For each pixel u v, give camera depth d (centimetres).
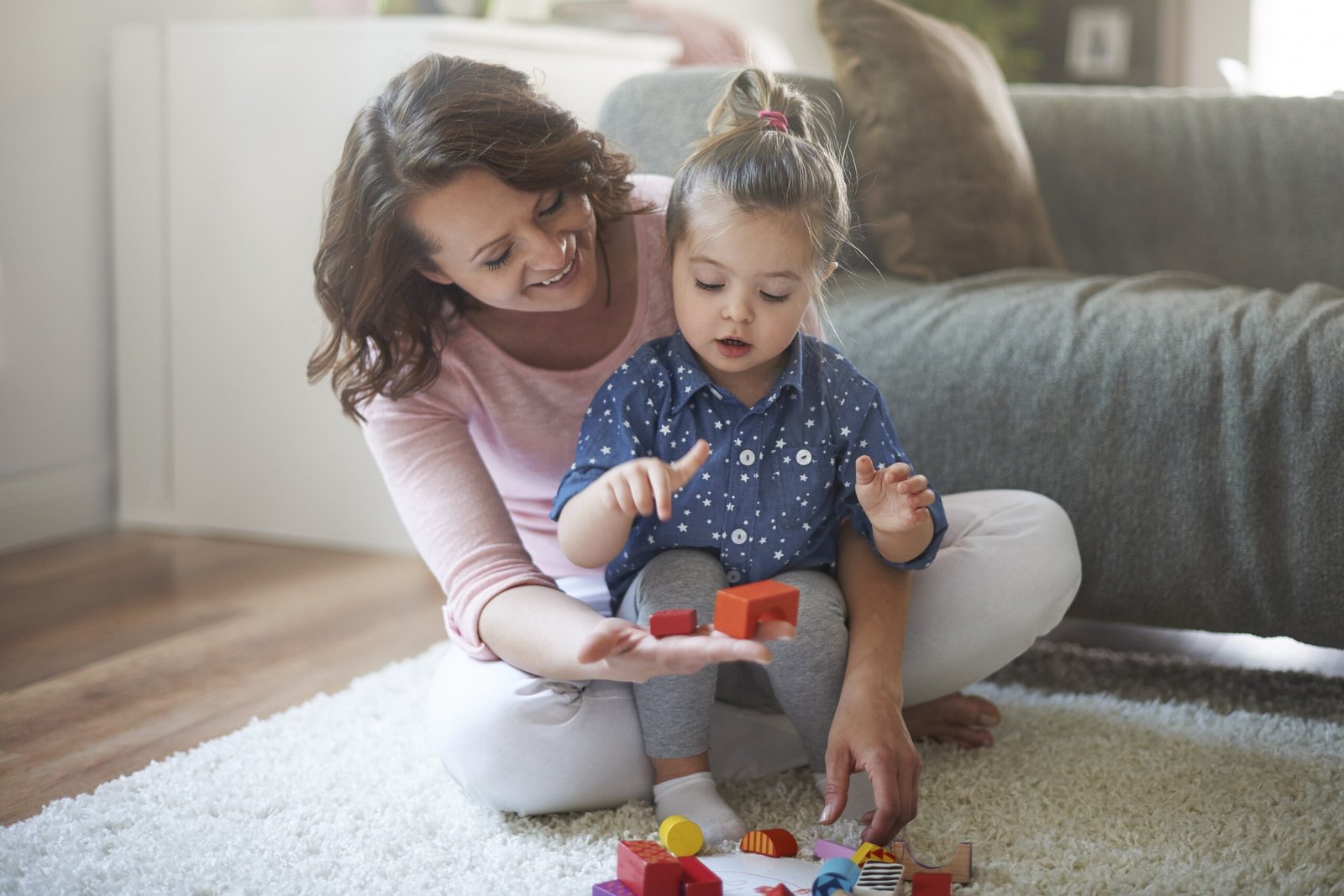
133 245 230
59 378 226
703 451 93
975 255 165
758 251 101
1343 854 100
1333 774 116
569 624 102
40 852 106
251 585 197
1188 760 120
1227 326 130
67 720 141
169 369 232
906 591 113
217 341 227
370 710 139
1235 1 395
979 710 127
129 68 226
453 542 112
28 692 150
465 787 114
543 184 102
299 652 164
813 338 115
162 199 227
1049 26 419
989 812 110
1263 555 126
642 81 160
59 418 227
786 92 115
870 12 167
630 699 111
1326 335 125
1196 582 130
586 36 230
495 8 252
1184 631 169
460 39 204
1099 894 95
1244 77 382
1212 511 128
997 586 117
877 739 100
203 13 242
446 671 115
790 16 419
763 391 111
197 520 233
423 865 102
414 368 114
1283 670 148
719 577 108
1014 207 171
